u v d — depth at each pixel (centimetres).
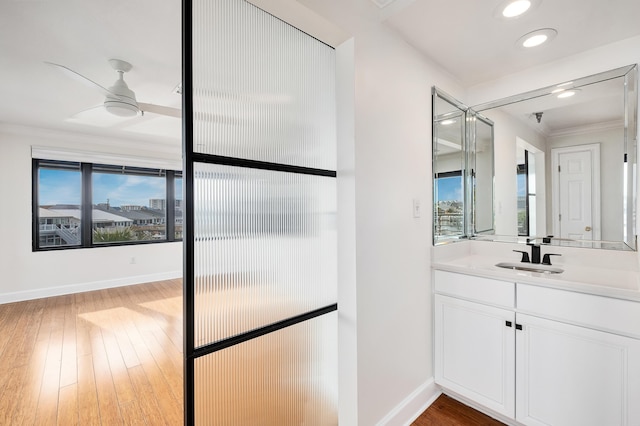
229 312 111
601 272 161
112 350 255
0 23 178
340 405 146
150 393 196
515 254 205
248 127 117
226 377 111
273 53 125
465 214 226
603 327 127
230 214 112
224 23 109
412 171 173
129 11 169
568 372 137
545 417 143
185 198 100
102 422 170
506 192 211
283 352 129
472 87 226
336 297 149
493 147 217
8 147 385
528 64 194
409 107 171
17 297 390
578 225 181
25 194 397
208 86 105
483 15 146
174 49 211
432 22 152
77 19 176
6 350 255
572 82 182
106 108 249
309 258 139
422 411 174
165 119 362
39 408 181
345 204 142
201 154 103
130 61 227
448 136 207
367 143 144
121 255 469
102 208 456
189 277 101
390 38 158
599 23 150
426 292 184
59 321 321
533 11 142
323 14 124
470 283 170
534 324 146
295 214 133
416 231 176
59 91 279
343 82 143
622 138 166
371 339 145
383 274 152
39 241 411
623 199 166
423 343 180
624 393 123
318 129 142
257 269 120
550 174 192
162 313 345
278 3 116
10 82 260
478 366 166
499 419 166
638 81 160
